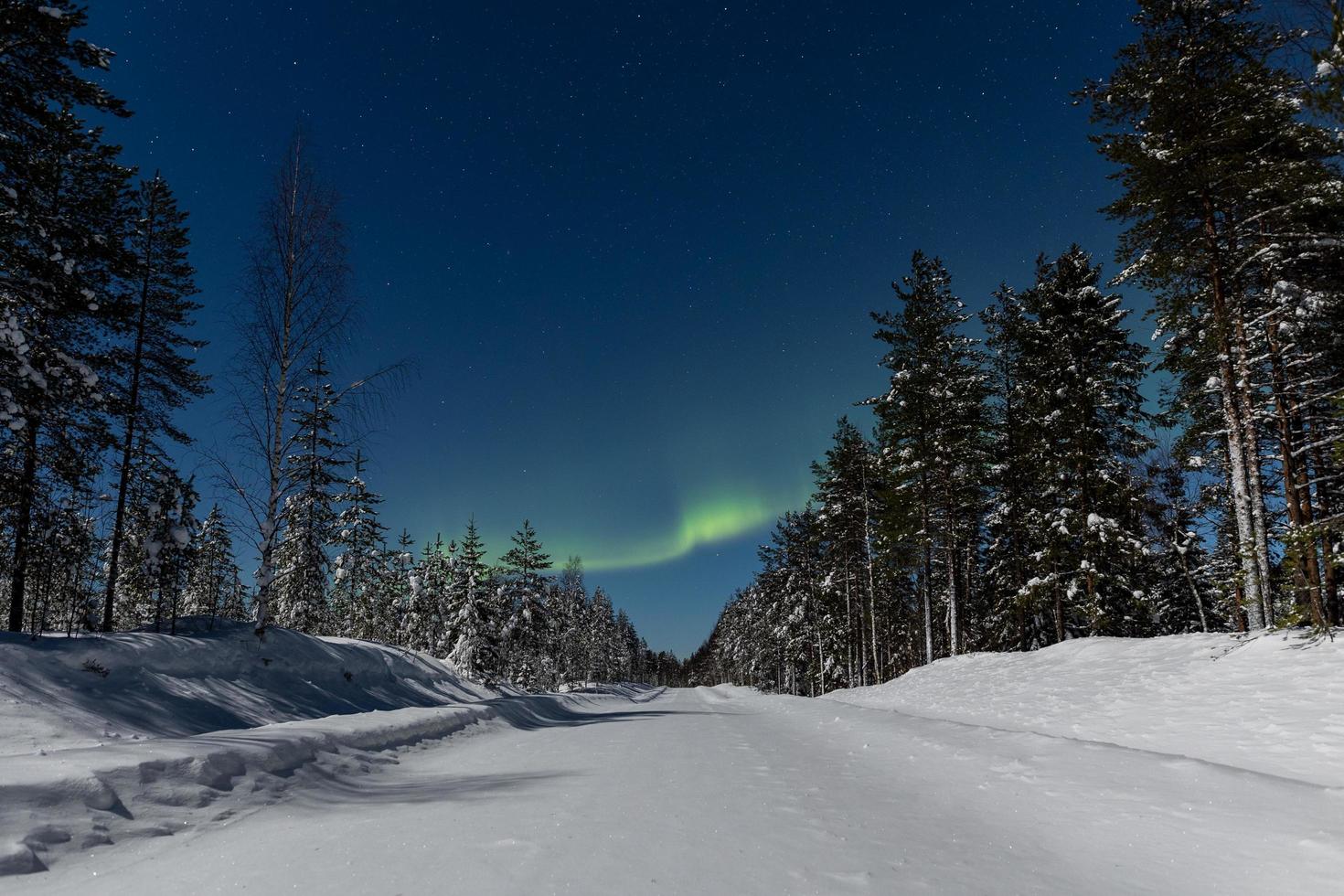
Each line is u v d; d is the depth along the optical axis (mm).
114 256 16734
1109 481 22125
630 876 3592
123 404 17969
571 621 65438
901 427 28859
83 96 14141
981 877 3693
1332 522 11289
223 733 7215
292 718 13320
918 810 5336
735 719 16297
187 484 15500
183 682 12141
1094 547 22016
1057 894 3445
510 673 44688
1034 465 24031
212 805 5195
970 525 30922
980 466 27359
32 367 12562
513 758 9039
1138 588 24922
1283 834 4176
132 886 3576
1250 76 14617
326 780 6715
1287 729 8211
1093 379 22578
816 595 46875
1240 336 14672
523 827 4672
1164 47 15992
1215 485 22516
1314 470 17172
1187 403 17719
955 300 28781
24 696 9023
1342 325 14938
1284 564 12125
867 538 36688
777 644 56906
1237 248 15289
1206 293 15547
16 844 3838
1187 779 5648
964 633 36312
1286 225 14836
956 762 7359
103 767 4848
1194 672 12453
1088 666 16172
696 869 3734
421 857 3955
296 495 27812
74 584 13836
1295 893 3395
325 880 3555
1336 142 13039
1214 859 3910
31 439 13672
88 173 17281
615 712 23234
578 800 5652
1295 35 8922
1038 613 27484
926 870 3779
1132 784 5672
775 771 7297
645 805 5398
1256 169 14352
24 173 13844
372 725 9281
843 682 46531
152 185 21125
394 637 39312
